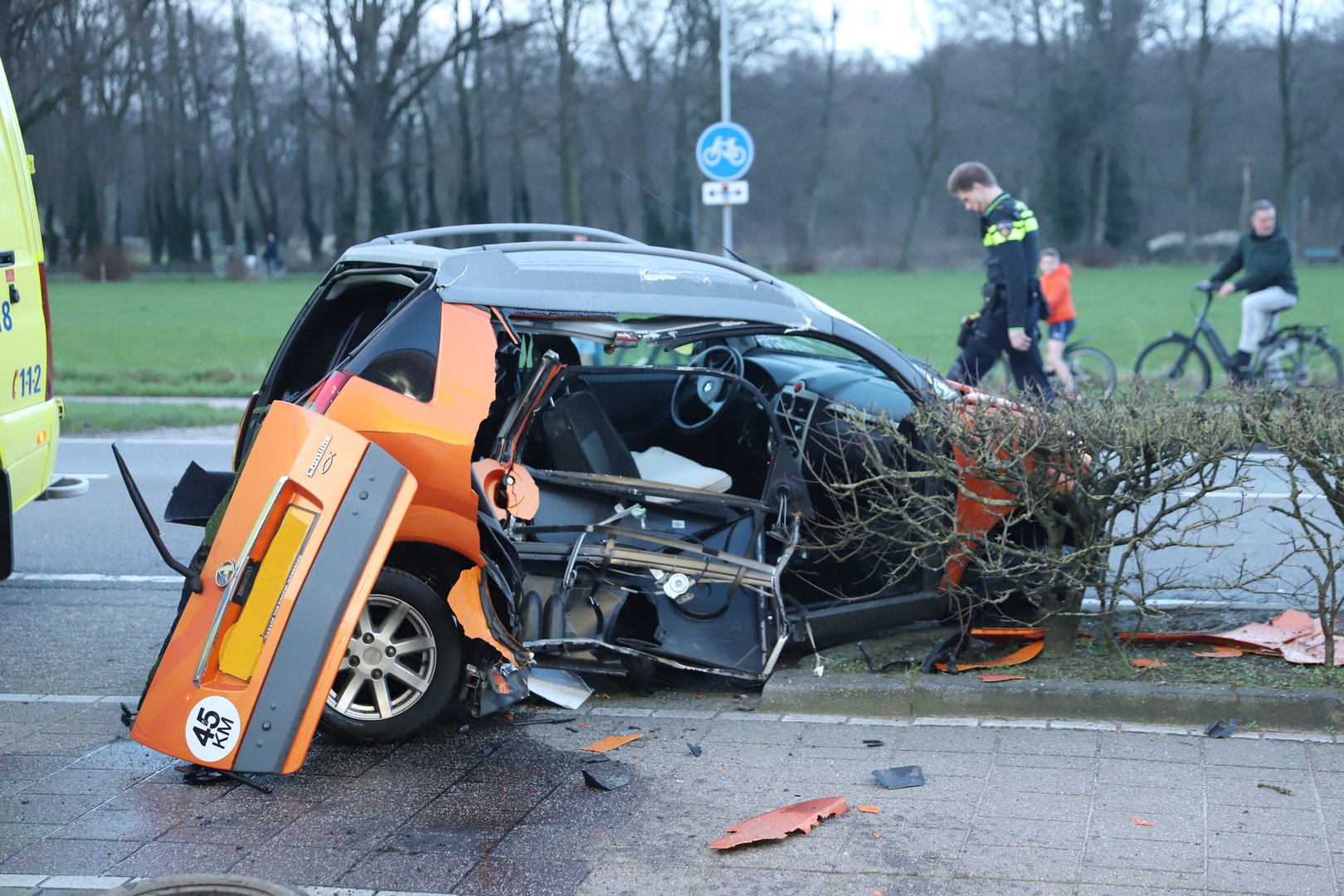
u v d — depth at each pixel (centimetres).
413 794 415
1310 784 402
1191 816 382
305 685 402
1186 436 470
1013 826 379
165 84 6094
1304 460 469
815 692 487
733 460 586
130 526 856
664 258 526
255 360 2197
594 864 362
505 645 442
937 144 6950
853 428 511
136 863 366
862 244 7600
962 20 6650
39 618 643
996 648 530
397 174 6712
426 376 453
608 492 505
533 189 7088
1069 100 6519
